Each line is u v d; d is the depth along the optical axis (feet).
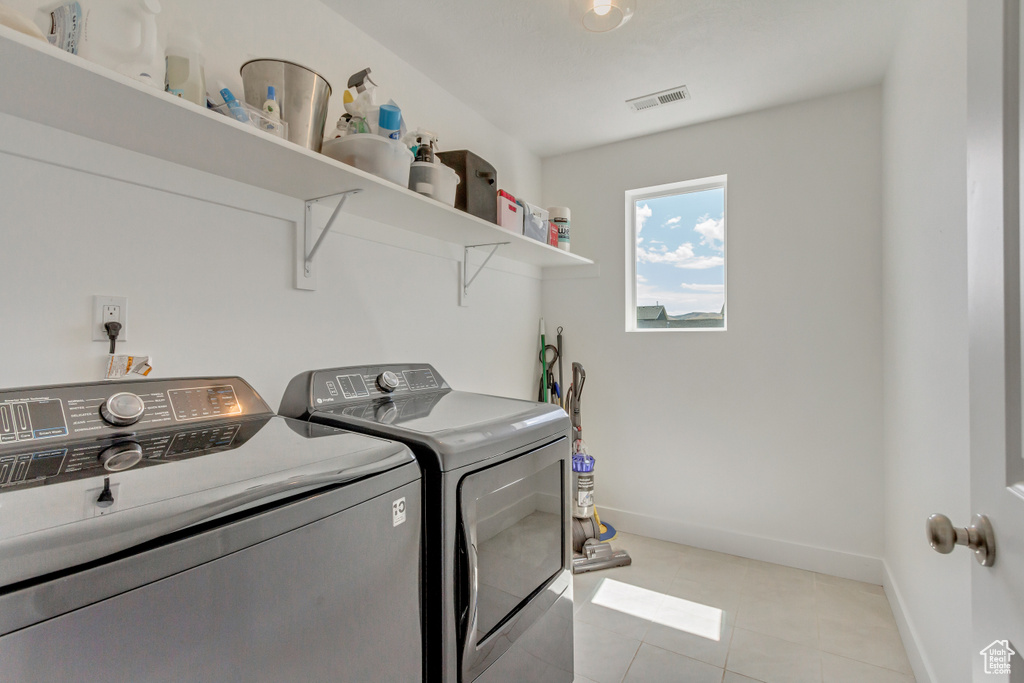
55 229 3.40
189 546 2.04
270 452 2.91
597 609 6.71
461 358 7.55
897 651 5.79
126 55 3.24
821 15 5.72
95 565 1.80
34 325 3.30
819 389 7.79
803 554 7.87
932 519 2.06
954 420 4.17
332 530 2.64
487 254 8.01
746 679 5.32
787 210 7.99
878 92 7.33
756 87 7.39
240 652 2.20
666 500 9.04
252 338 4.64
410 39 6.12
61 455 2.72
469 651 3.56
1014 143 1.77
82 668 1.74
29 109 3.07
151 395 3.46
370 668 2.88
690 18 5.76
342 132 4.73
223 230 4.41
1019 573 1.66
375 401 5.06
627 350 9.37
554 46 6.31
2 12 2.50
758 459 8.25
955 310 4.15
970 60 2.11
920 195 5.20
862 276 7.47
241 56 4.56
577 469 8.57
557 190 10.05
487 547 3.87
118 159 3.66
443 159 6.21
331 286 5.41
